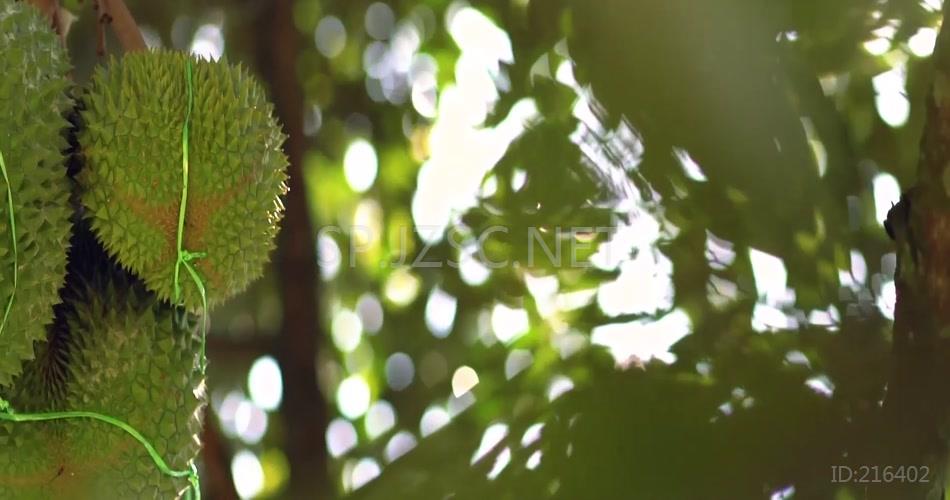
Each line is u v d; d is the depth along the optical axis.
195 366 2.45
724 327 2.76
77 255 2.42
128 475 2.38
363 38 4.02
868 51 2.90
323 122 3.98
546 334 3.13
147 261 2.38
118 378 2.39
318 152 3.95
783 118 2.74
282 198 3.67
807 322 2.75
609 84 2.77
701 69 2.71
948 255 2.55
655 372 2.71
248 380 3.79
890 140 2.90
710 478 2.62
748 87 2.72
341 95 4.04
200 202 2.38
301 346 3.69
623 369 2.72
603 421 2.68
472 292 3.65
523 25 3.33
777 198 2.79
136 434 2.38
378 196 3.88
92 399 2.38
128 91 2.36
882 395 2.65
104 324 2.40
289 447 3.64
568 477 2.67
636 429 2.66
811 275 2.79
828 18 2.83
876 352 2.71
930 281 2.56
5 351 2.28
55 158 2.32
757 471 2.61
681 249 2.83
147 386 2.40
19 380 2.38
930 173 2.56
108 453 2.38
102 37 2.50
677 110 2.74
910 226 2.58
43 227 2.30
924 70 2.91
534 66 3.26
